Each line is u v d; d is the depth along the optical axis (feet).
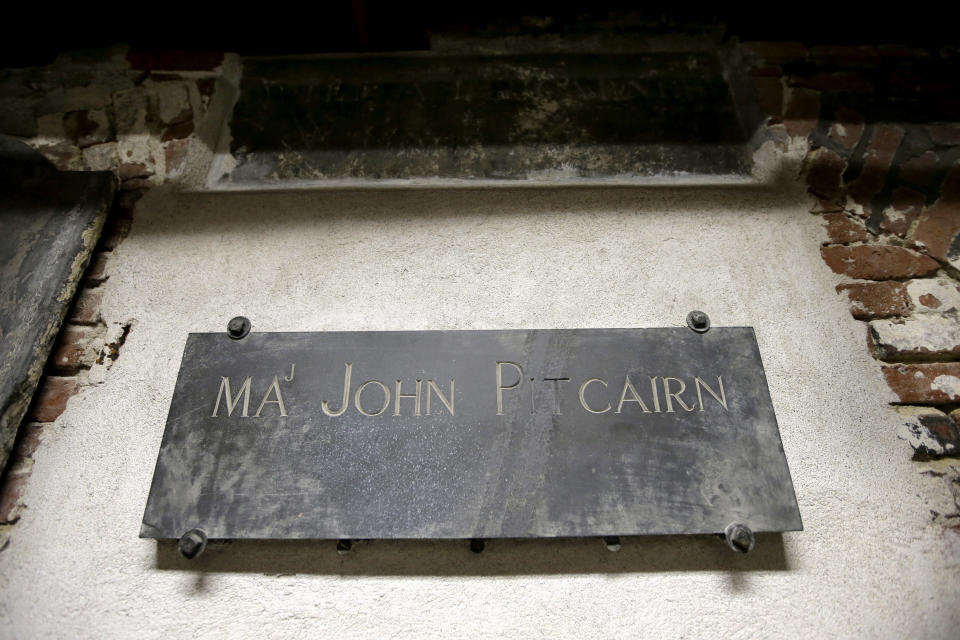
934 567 3.48
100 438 3.79
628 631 3.29
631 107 5.27
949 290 4.35
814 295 4.34
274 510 3.41
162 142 4.97
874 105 5.20
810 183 4.83
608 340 3.93
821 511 3.61
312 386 3.77
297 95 5.33
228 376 3.81
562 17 5.57
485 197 4.73
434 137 5.09
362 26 5.15
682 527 3.37
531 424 3.64
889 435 3.86
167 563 3.44
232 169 4.98
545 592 3.38
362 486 3.47
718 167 5.01
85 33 5.29
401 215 4.64
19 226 4.29
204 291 4.32
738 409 3.71
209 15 5.14
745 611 3.34
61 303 4.06
